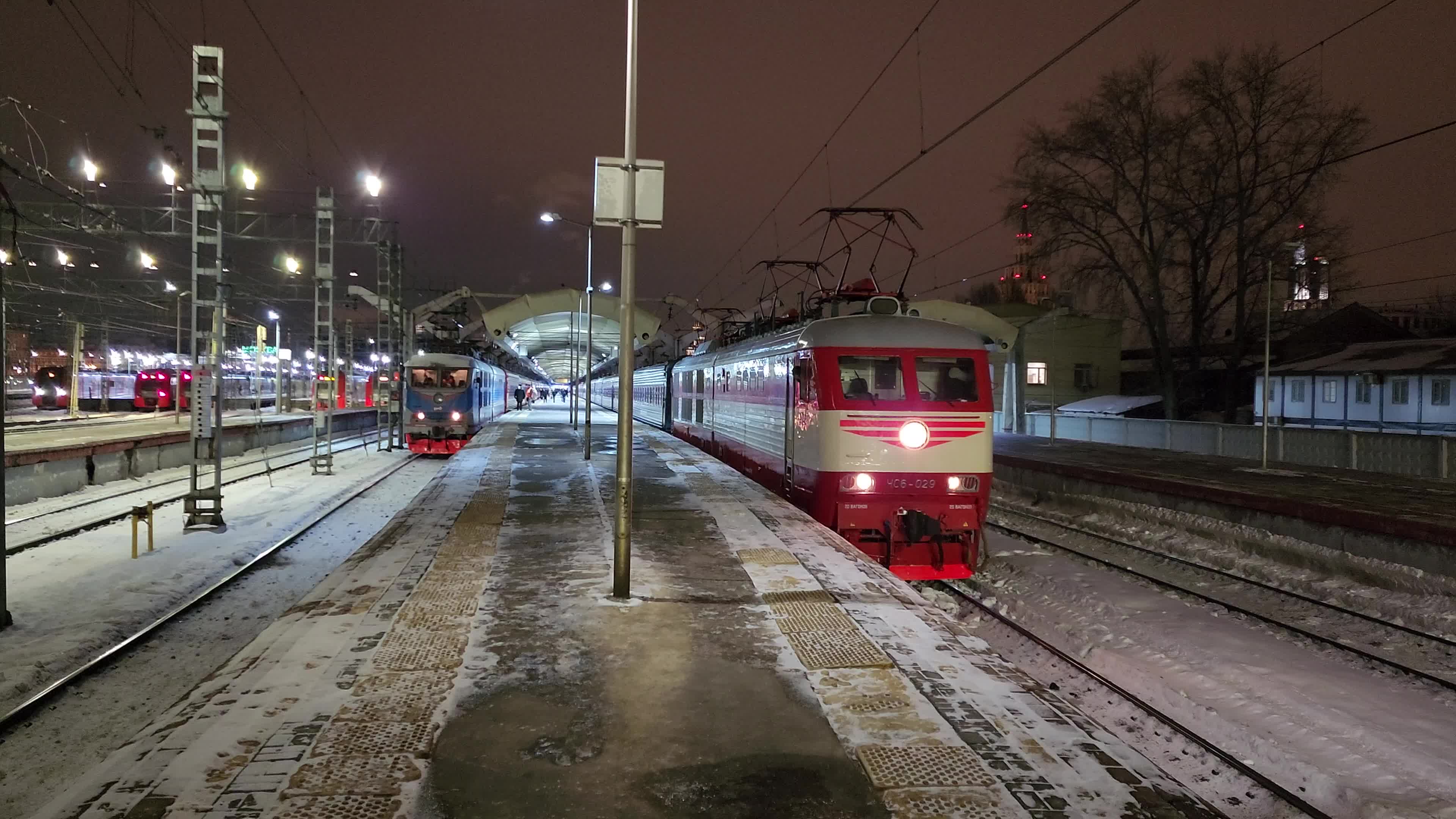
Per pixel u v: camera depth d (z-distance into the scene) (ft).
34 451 53.57
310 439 114.32
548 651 19.38
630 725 15.30
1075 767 13.89
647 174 24.08
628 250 24.00
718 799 12.68
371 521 50.31
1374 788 18.08
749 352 52.47
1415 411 80.23
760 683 17.52
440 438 92.73
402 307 97.19
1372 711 22.79
